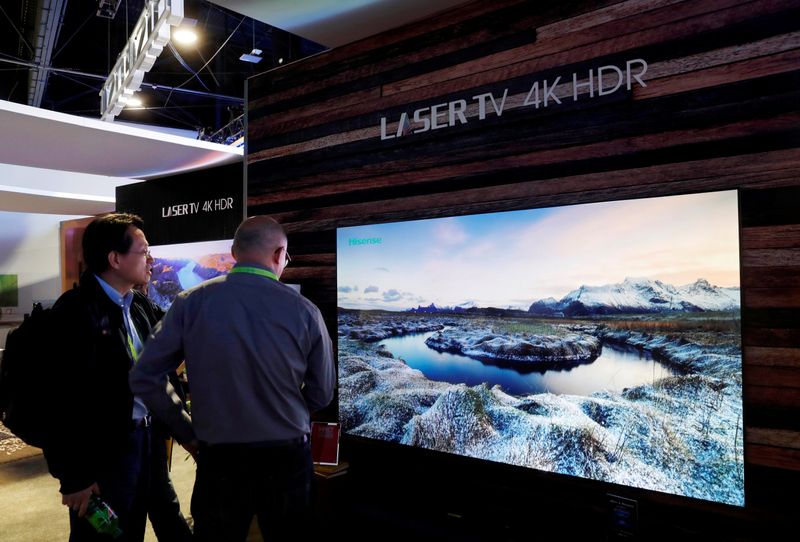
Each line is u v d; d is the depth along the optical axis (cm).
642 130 219
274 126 340
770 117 194
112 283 210
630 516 205
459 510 261
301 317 175
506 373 245
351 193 304
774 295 192
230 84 851
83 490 188
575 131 234
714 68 204
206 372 169
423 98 279
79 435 188
